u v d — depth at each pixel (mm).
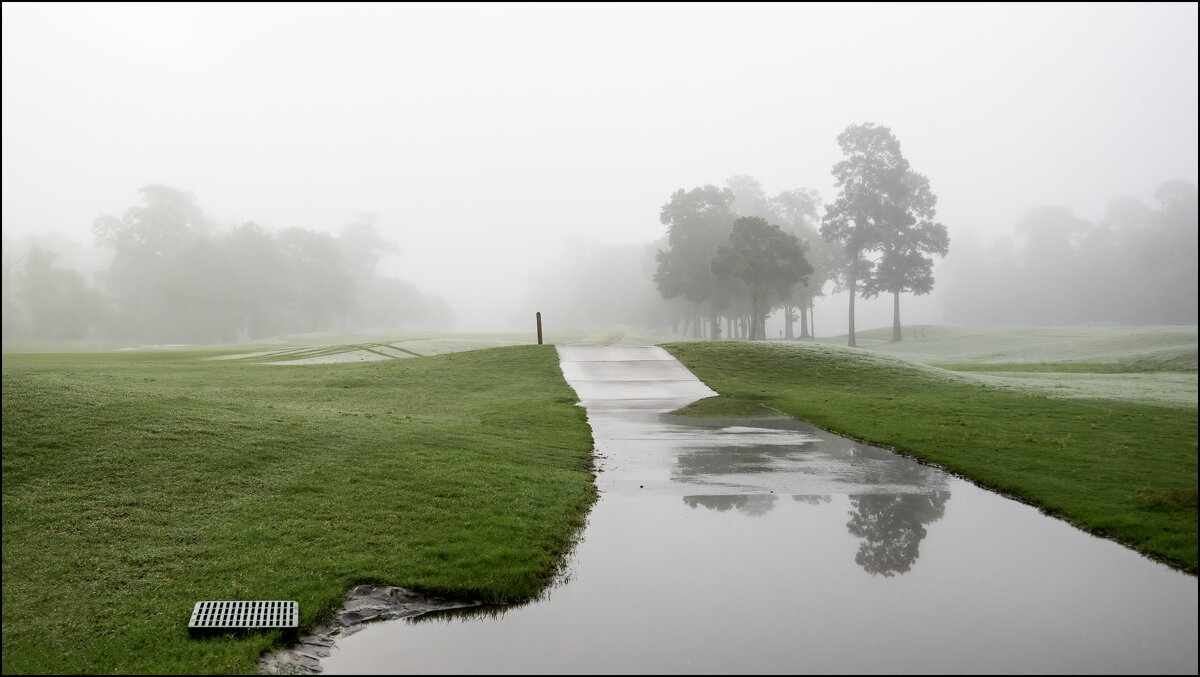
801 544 10586
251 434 16281
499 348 47094
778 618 7961
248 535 10680
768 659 6980
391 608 8508
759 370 39438
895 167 92562
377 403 27234
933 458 17141
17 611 8219
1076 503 12438
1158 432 20328
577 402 30047
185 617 8109
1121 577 9078
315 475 13852
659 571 9523
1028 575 9219
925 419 23703
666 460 17516
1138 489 13328
